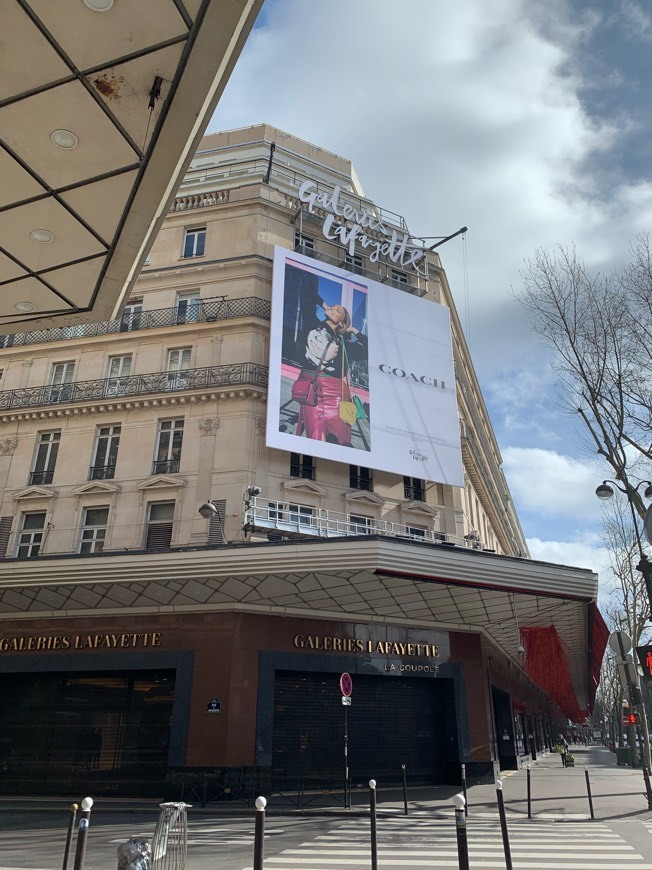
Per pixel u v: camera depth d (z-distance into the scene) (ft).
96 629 66.90
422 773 68.54
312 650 66.08
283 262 88.79
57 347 89.92
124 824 45.11
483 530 132.87
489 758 70.23
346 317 92.43
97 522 79.00
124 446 81.30
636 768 100.17
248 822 46.24
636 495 53.93
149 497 77.77
